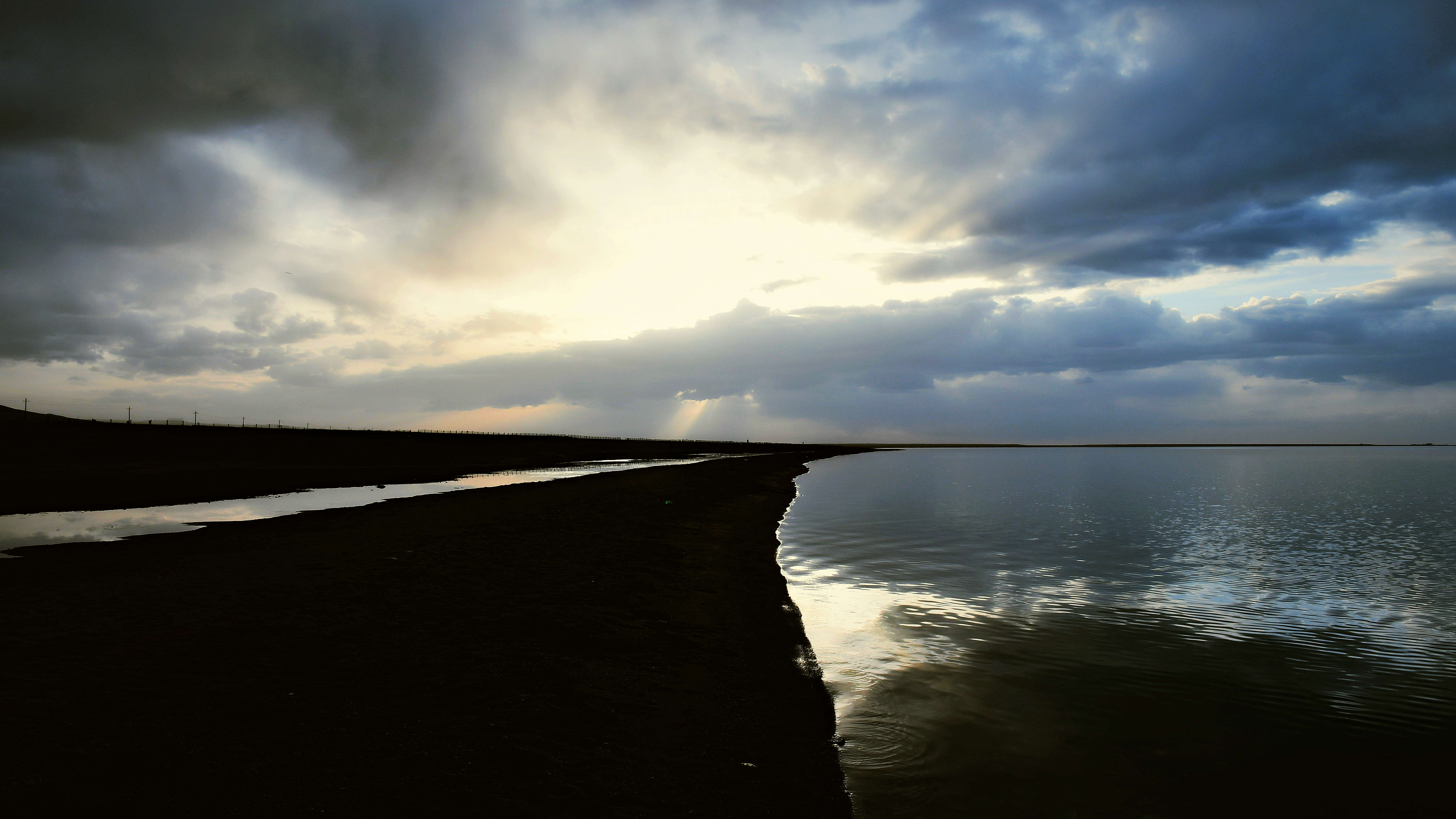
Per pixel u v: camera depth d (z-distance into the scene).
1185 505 33.59
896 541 20.86
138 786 4.64
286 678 6.89
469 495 27.75
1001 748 6.71
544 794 4.95
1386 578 15.72
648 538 18.03
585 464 61.16
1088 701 8.02
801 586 14.12
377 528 17.66
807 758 6.22
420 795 4.73
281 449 65.38
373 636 8.45
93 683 6.58
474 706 6.41
